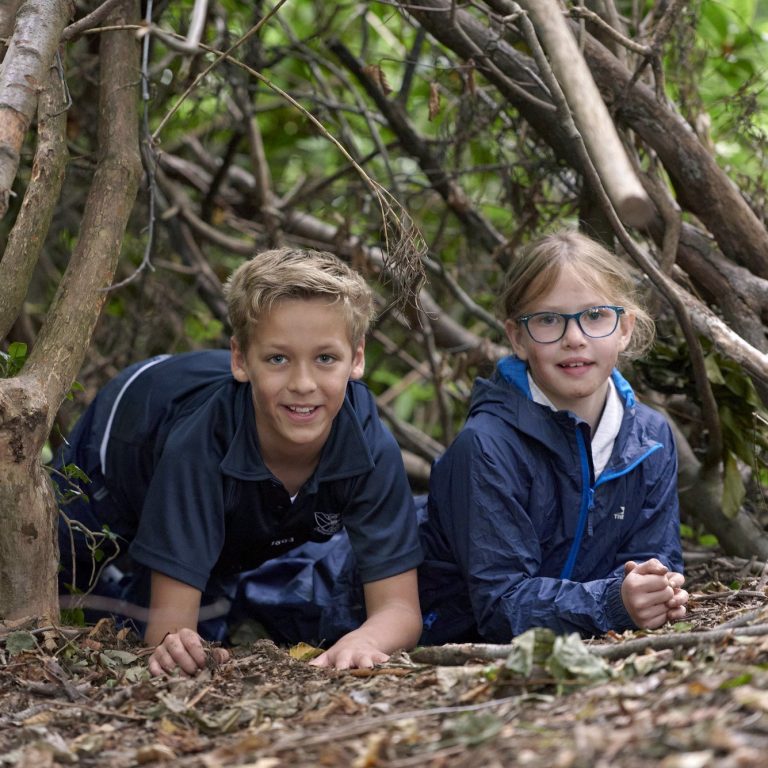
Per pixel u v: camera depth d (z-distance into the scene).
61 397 2.14
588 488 2.45
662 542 2.54
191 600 2.32
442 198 3.72
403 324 3.85
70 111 3.58
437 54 3.41
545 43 2.08
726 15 3.47
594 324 2.43
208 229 4.23
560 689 1.60
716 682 1.45
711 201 2.80
